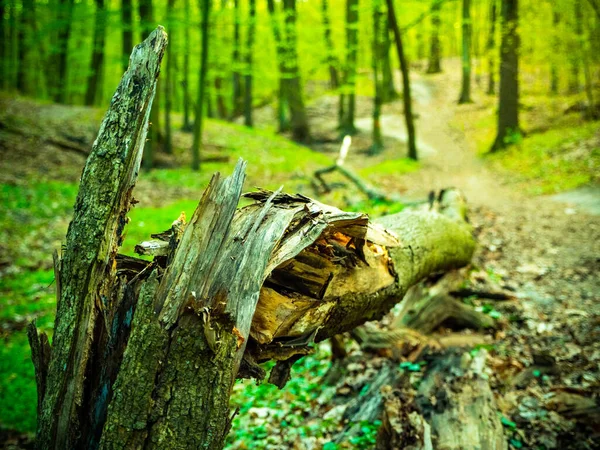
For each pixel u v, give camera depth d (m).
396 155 20.09
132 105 1.86
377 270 2.75
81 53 22.56
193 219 1.88
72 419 1.83
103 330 1.89
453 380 3.67
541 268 6.35
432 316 4.63
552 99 21.36
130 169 1.87
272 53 19.45
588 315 4.90
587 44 16.27
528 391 3.67
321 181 11.95
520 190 12.47
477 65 29.34
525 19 16.95
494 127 21.55
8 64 22.14
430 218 4.31
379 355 4.35
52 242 8.98
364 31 18.36
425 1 14.47
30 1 15.97
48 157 14.12
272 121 28.97
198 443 1.72
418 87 31.25
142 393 1.69
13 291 6.99
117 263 2.05
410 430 3.00
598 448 3.02
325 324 2.49
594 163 12.45
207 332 1.68
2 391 4.80
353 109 23.59
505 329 4.72
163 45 1.88
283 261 1.93
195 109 15.56
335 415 3.82
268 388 4.57
